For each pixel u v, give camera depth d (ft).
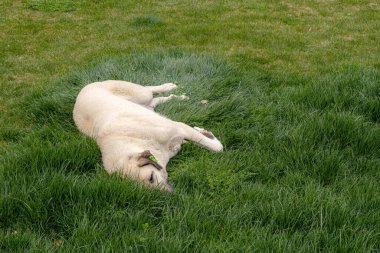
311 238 12.93
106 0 34.17
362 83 18.97
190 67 21.18
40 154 15.52
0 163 15.47
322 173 15.06
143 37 26.45
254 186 14.55
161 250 12.53
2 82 21.43
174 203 14.10
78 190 14.08
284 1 33.47
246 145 16.63
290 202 13.73
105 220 13.53
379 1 33.12
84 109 17.63
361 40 25.53
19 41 26.32
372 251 12.66
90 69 21.47
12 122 18.62
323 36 26.25
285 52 23.81
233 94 19.21
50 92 20.01
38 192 14.03
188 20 29.45
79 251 12.68
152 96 19.07
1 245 12.96
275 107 18.20
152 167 14.52
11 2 33.55
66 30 28.30
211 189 14.67
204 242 12.82
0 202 13.79
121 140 15.62
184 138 16.51
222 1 33.50
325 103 18.29
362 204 13.79
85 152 15.80
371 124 17.42
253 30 27.12
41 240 13.23
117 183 14.14
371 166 15.37
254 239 12.81
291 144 16.15
